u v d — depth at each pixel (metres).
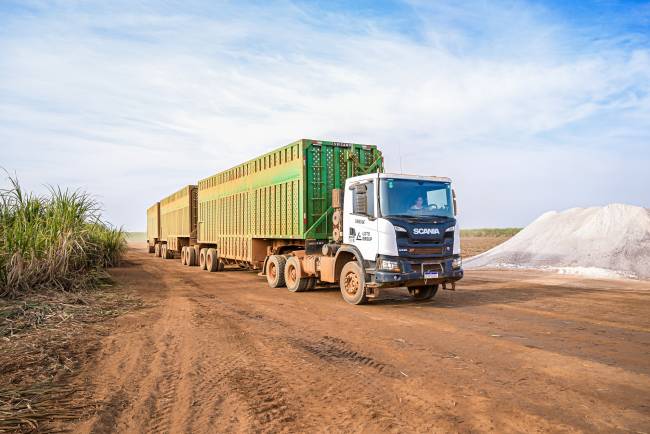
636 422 3.79
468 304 10.33
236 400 4.33
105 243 20.16
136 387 4.71
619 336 7.00
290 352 6.09
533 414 3.97
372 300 11.10
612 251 18.64
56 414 3.96
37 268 9.89
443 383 4.82
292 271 13.03
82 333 7.06
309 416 3.95
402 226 9.52
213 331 7.41
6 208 10.43
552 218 24.22
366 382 4.86
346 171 13.13
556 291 12.52
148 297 11.17
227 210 18.53
